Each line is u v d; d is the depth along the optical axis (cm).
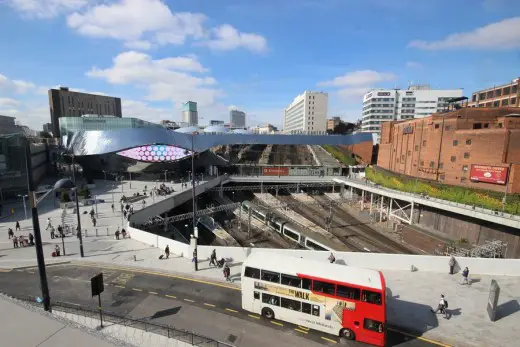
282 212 6469
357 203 7869
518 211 4469
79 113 17275
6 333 609
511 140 4831
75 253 3228
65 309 2158
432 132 6275
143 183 7488
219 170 9406
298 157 10725
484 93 10031
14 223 4241
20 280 2647
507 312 2155
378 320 1786
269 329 1973
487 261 2705
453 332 1948
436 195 5825
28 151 1593
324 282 1888
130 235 3769
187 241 4969
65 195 5131
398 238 5550
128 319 2034
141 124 10531
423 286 2502
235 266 2942
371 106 16675
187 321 2045
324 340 1877
